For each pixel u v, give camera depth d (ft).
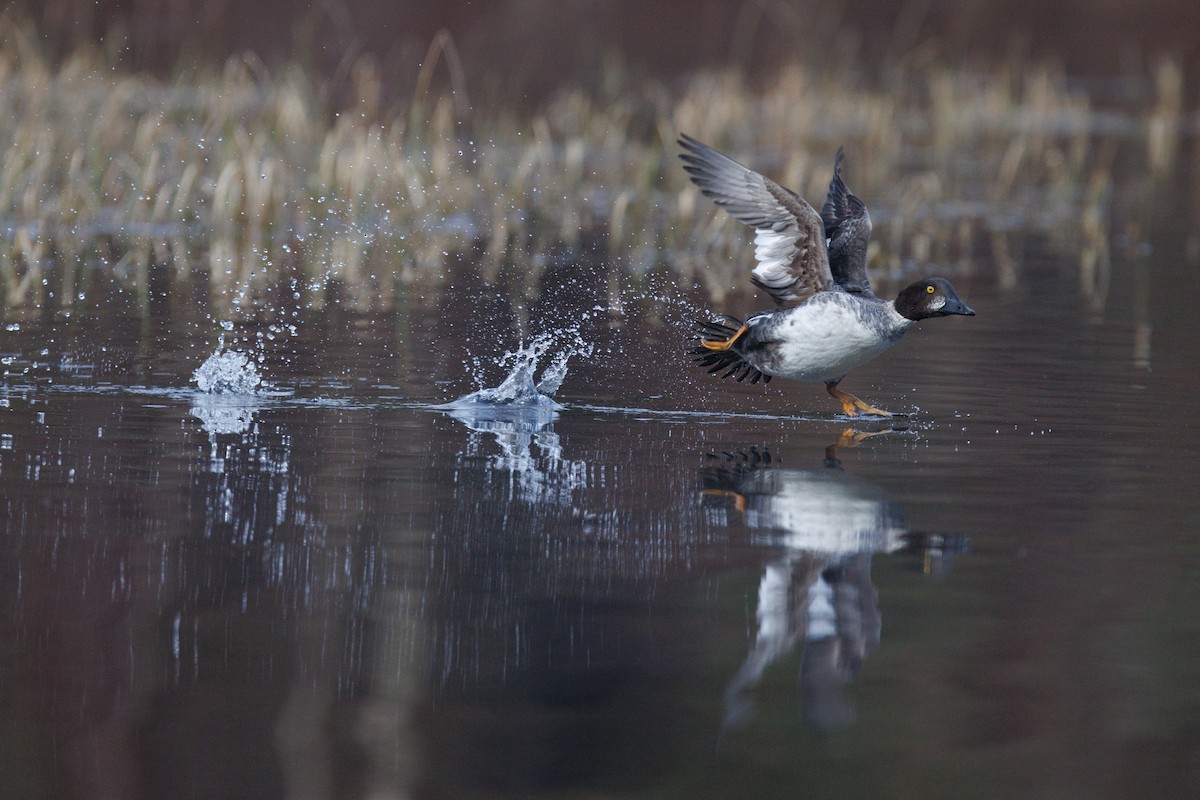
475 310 59.93
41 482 33.06
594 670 23.27
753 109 128.47
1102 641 24.44
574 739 21.06
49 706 21.80
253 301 60.85
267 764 20.25
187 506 31.40
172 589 26.37
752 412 42.52
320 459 35.81
